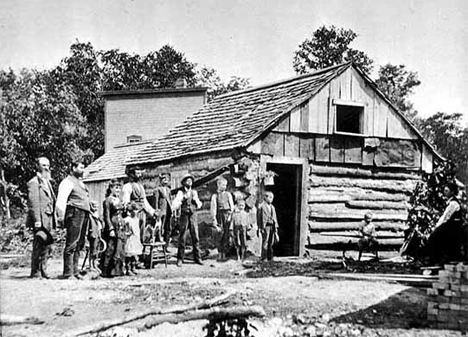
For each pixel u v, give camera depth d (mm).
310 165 14000
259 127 13469
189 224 12000
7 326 6332
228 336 6664
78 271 9891
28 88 16484
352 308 7621
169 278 9938
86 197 9609
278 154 13594
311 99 14055
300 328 6734
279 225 15617
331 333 6605
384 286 9031
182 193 12359
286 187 15617
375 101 14805
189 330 6648
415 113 16469
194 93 20594
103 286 8805
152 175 15664
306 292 8539
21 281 8867
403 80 16266
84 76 18547
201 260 12281
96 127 20109
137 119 20422
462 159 15320
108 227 10133
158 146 16531
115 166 19297
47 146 16797
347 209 14203
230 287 8844
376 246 12312
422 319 7211
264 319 7031
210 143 14469
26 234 13508
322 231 13969
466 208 9906
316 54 16672
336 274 10148
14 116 16297
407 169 15055
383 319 7172
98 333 6293
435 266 10047
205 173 14031
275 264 11875
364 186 14547
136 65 19625
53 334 5973
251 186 13031
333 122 14297
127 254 10297
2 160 15844
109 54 18109
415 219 11836
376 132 14773
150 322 6664
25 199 15789
